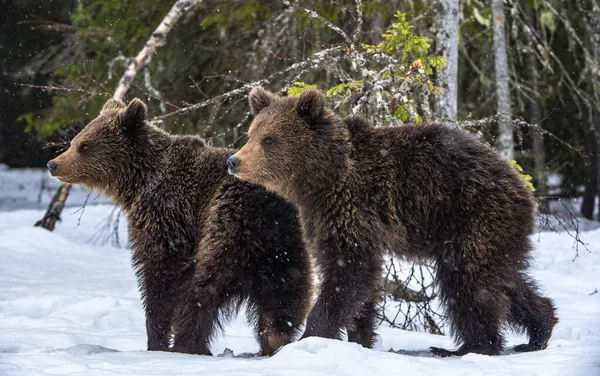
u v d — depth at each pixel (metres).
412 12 17.59
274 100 10.19
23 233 21.59
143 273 10.44
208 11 20.58
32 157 41.84
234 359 8.66
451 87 15.82
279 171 9.68
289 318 10.32
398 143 9.77
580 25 26.08
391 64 13.45
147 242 10.42
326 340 8.37
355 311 9.45
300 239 10.32
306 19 19.06
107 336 11.40
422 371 7.74
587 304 14.30
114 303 14.37
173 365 8.10
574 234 21.84
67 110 23.50
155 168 10.68
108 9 22.97
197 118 22.34
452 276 9.45
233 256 10.02
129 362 8.33
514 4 22.44
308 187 9.71
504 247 9.30
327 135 9.72
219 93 22.31
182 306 10.18
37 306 14.38
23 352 8.91
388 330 12.49
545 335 10.04
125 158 10.77
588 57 23.81
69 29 25.16
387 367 7.91
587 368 7.82
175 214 10.38
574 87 24.73
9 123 36.81
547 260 19.08
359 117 10.08
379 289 10.34
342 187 9.57
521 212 9.45
